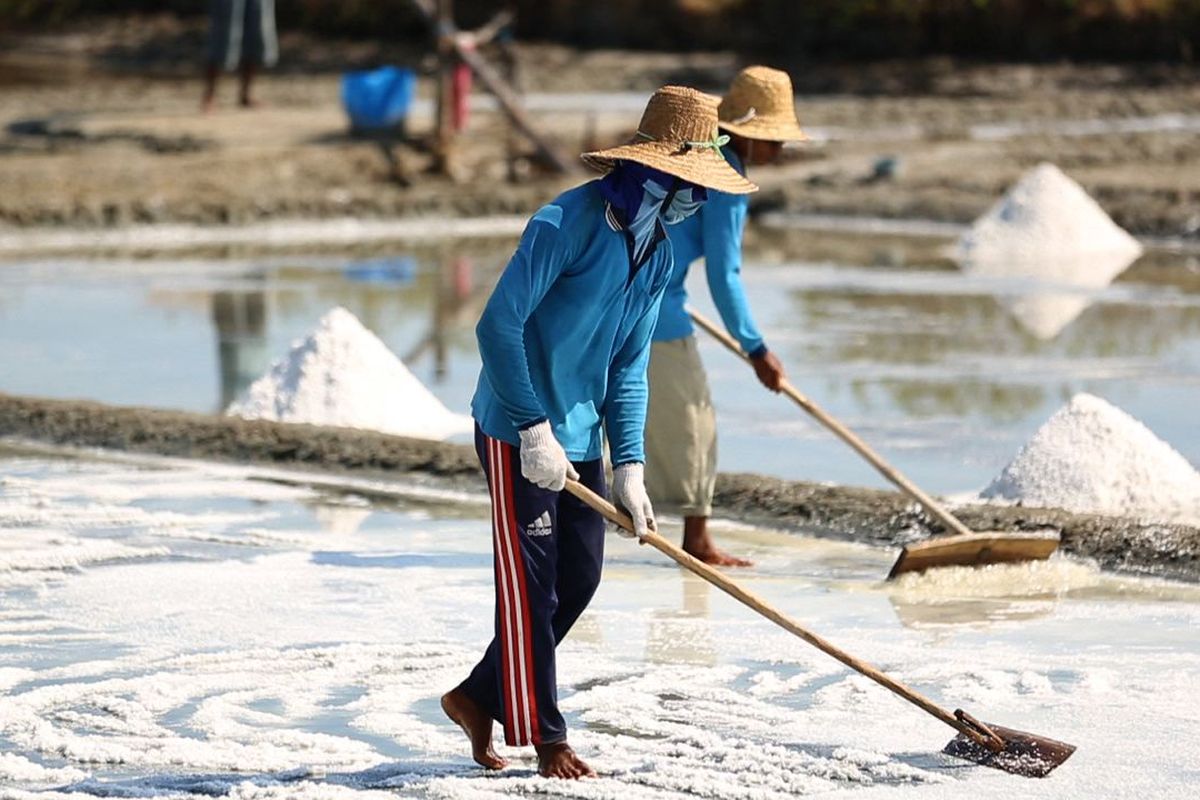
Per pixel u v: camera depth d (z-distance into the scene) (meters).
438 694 16.03
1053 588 19.56
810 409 20.33
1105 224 49.50
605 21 91.38
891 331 36.16
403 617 18.27
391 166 57.06
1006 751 14.08
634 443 13.97
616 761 14.34
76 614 18.31
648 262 13.66
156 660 16.91
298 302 39.78
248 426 26.20
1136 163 60.78
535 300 13.27
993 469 24.97
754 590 19.42
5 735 14.95
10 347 34.12
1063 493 22.33
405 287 42.25
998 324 37.06
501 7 93.38
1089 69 82.44
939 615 18.50
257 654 17.05
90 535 21.44
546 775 13.84
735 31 89.56
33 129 63.44
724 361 33.28
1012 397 29.72
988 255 47.88
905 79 81.69
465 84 63.25
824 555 21.02
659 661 16.95
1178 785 13.76
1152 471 22.39
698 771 14.00
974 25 85.62
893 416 28.38
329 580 19.61
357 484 24.36
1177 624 18.19
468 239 51.56
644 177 13.32
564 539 13.95
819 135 68.81
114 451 26.22
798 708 15.66
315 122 65.50
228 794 13.64
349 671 16.61
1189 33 83.44
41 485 23.97
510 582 13.57
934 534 21.41
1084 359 33.06
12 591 19.08
